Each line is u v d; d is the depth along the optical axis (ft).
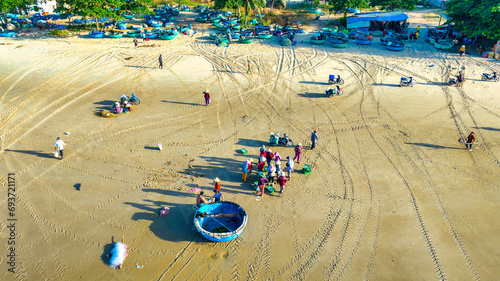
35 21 173.47
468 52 132.67
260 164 57.41
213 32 165.68
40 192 54.08
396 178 58.34
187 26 172.24
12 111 81.66
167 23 175.11
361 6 173.99
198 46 141.49
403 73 110.52
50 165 61.00
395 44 135.13
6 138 69.82
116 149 66.39
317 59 125.29
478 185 56.44
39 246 44.11
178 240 45.47
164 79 104.27
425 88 98.32
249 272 40.96
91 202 52.03
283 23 185.78
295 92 95.96
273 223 48.47
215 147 67.92
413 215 49.90
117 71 110.42
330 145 68.95
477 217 49.52
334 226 47.98
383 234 46.52
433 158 64.13
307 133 73.82
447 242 45.27
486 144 68.90
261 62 121.90
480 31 123.34
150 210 50.65
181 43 145.38
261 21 182.91
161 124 76.69
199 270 41.11
